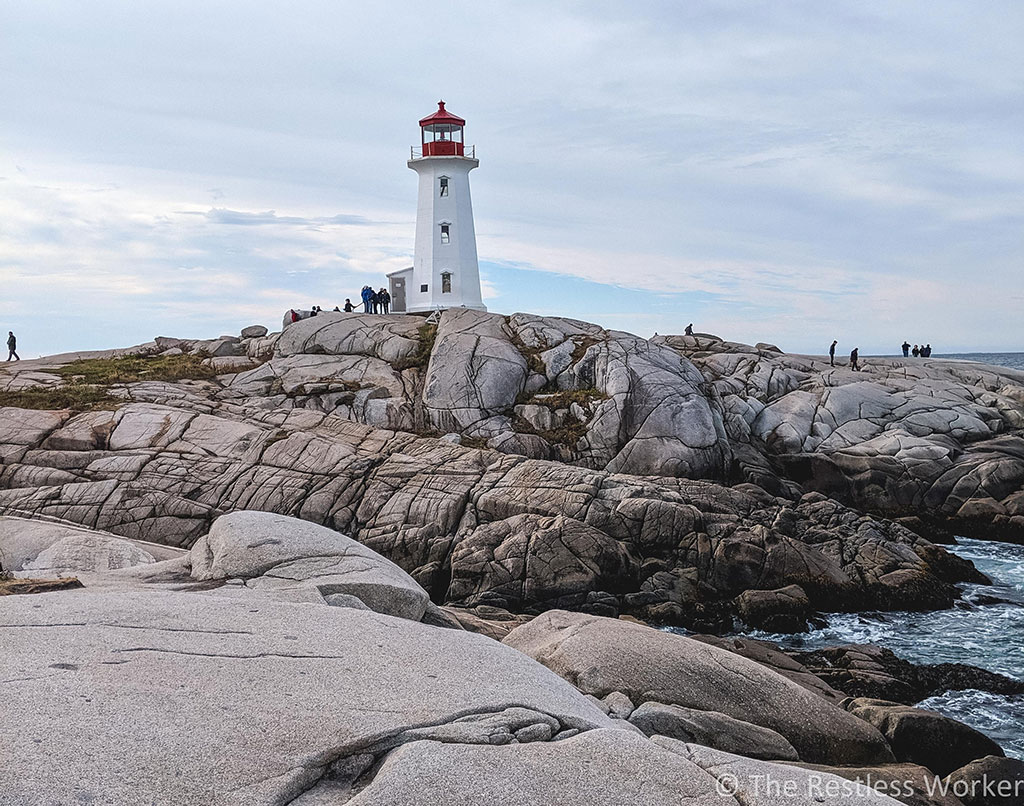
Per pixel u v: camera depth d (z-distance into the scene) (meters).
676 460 30.03
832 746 9.45
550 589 20.34
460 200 47.59
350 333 37.19
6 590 9.08
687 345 44.12
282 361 35.44
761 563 21.86
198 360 37.34
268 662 6.68
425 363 35.06
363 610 8.55
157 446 25.31
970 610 21.89
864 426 35.94
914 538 25.20
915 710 11.41
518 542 21.02
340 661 6.89
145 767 4.95
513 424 32.09
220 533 11.24
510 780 5.28
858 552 23.41
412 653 7.32
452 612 12.93
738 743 8.71
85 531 13.73
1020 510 30.02
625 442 31.12
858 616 21.38
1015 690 15.80
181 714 5.61
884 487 32.03
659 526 22.23
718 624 20.38
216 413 28.69
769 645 18.19
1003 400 38.28
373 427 27.55
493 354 34.34
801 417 36.34
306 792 5.14
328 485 23.72
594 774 5.50
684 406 31.52
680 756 6.05
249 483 23.92
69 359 38.22
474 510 22.86
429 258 47.50
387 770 5.24
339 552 10.77
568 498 22.88
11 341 40.34
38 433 25.64
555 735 6.25
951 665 16.77
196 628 7.27
